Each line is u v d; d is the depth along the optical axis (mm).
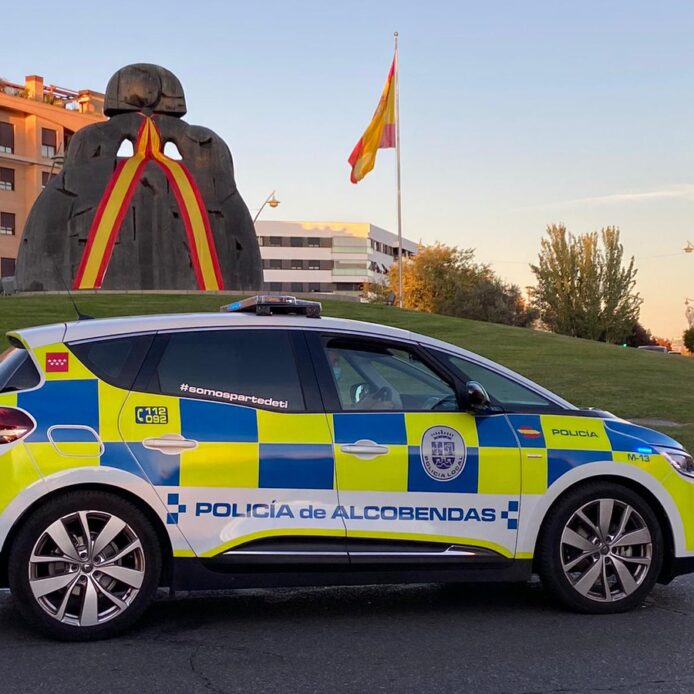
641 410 14945
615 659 4371
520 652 4469
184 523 4648
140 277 29812
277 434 4793
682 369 21438
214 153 31266
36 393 4676
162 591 5758
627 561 5172
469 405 4977
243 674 4125
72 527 4617
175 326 4973
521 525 5004
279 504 4734
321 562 4758
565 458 5082
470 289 69438
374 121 39344
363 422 4914
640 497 5184
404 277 74188
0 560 4586
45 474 4523
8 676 4078
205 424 4750
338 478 4801
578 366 20453
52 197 30172
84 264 29328
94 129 30312
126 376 4793
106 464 4586
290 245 112500
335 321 5207
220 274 30328
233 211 31172
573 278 67250
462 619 5082
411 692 3910
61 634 4551
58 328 4914
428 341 5285
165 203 30109
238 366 4941
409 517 4867
